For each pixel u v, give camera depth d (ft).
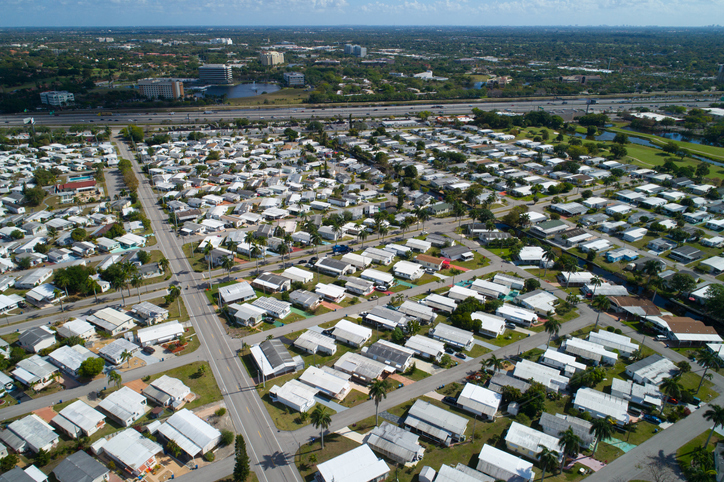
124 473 355.56
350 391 443.73
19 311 564.30
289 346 506.07
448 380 456.86
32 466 350.64
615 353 489.26
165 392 426.10
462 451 377.50
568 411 417.90
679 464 365.61
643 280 652.07
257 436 391.04
